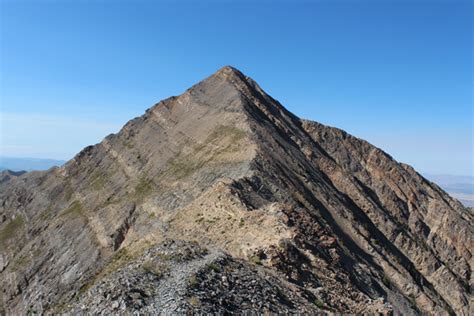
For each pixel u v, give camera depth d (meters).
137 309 21.59
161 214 66.00
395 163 104.06
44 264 80.81
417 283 64.88
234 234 38.94
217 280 25.34
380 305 31.73
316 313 25.47
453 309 69.50
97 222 79.81
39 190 118.00
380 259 62.78
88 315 23.12
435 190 107.44
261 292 25.56
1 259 101.06
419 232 90.25
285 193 56.62
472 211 114.38
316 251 38.44
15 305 76.75
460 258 85.44
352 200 83.25
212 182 63.22
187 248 31.45
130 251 58.44
